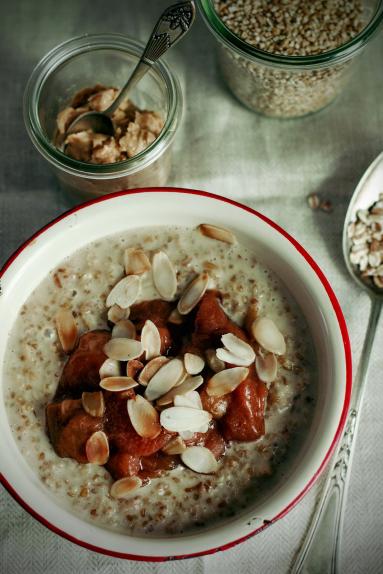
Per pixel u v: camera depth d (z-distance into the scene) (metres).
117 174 0.40
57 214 0.44
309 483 0.35
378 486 0.41
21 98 0.45
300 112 0.45
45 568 0.40
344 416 0.36
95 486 0.37
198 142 0.45
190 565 0.40
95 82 0.44
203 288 0.39
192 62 0.46
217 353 0.37
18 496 0.35
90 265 0.39
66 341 0.38
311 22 0.43
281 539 0.41
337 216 0.44
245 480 0.37
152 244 0.40
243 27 0.43
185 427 0.36
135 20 0.46
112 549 0.35
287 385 0.38
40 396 0.38
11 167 0.44
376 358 0.43
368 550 0.41
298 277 0.38
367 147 0.45
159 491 0.37
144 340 0.37
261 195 0.44
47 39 0.46
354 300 0.43
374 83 0.46
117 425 0.36
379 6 0.40
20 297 0.38
